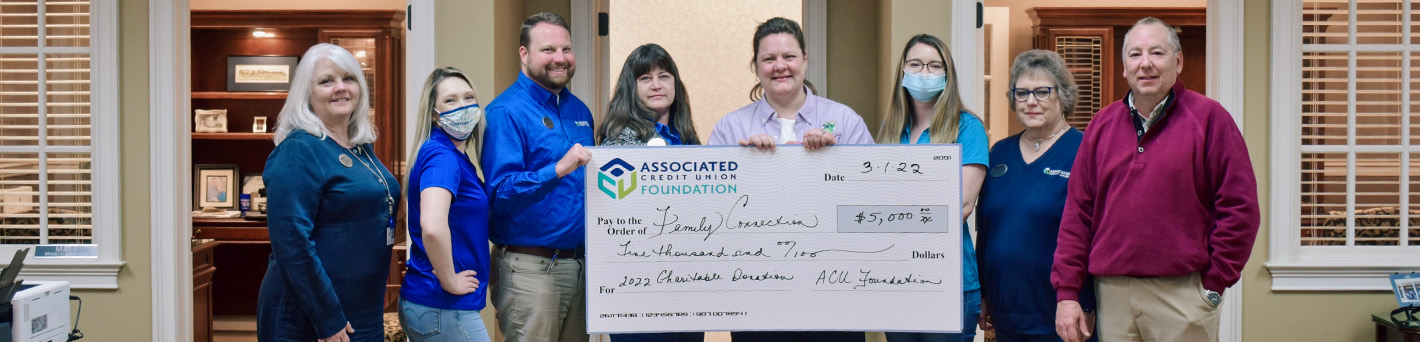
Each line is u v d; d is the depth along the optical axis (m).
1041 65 2.31
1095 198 2.14
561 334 2.58
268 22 5.27
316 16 5.25
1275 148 3.40
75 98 3.54
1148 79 1.99
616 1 5.23
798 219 2.26
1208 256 2.02
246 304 5.39
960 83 3.33
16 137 3.51
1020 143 2.43
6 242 3.54
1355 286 3.44
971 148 2.43
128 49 3.46
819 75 3.85
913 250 2.25
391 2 5.49
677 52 5.25
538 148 2.41
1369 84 3.45
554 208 2.38
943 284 2.25
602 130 2.65
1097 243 2.11
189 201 3.61
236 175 5.57
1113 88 5.00
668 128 2.71
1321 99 3.48
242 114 5.54
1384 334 3.39
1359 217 3.48
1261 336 3.47
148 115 3.47
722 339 4.53
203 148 5.58
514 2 3.66
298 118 2.02
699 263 2.27
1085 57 4.99
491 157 2.36
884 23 3.56
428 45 3.30
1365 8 3.44
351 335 2.10
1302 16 3.41
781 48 2.54
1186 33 5.23
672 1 5.24
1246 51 3.39
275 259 2.07
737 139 2.68
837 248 2.26
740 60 5.25
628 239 2.26
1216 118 1.99
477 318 2.24
